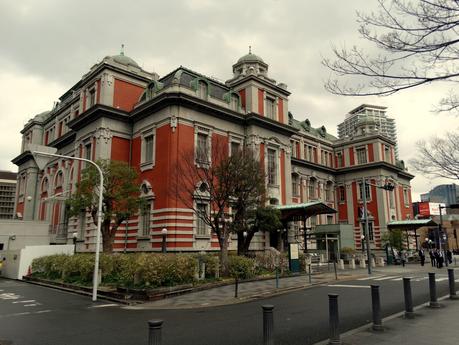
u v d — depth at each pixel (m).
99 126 31.33
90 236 29.88
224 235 22.42
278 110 36.56
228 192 22.23
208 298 15.45
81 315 12.29
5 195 91.19
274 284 19.61
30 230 34.97
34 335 9.45
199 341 8.38
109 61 32.66
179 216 26.92
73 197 25.27
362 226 49.44
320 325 9.66
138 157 31.28
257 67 37.47
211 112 30.89
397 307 12.05
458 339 7.68
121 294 15.80
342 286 18.42
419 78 5.87
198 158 24.03
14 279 26.56
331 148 54.94
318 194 49.66
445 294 14.81
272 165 34.91
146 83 34.69
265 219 24.67
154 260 16.64
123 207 25.23
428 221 42.97
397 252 39.31
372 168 50.53
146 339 8.83
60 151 40.16
